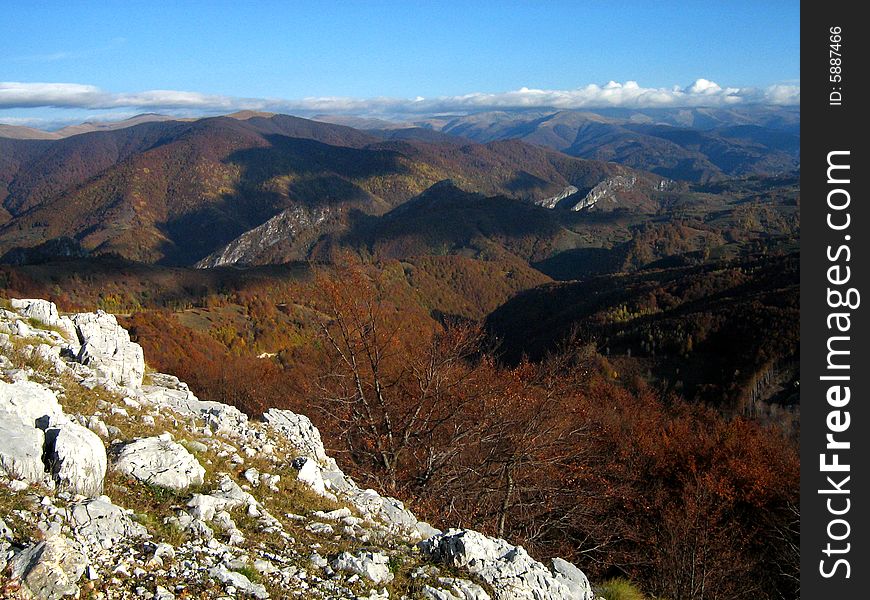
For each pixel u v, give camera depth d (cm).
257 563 826
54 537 682
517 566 1015
